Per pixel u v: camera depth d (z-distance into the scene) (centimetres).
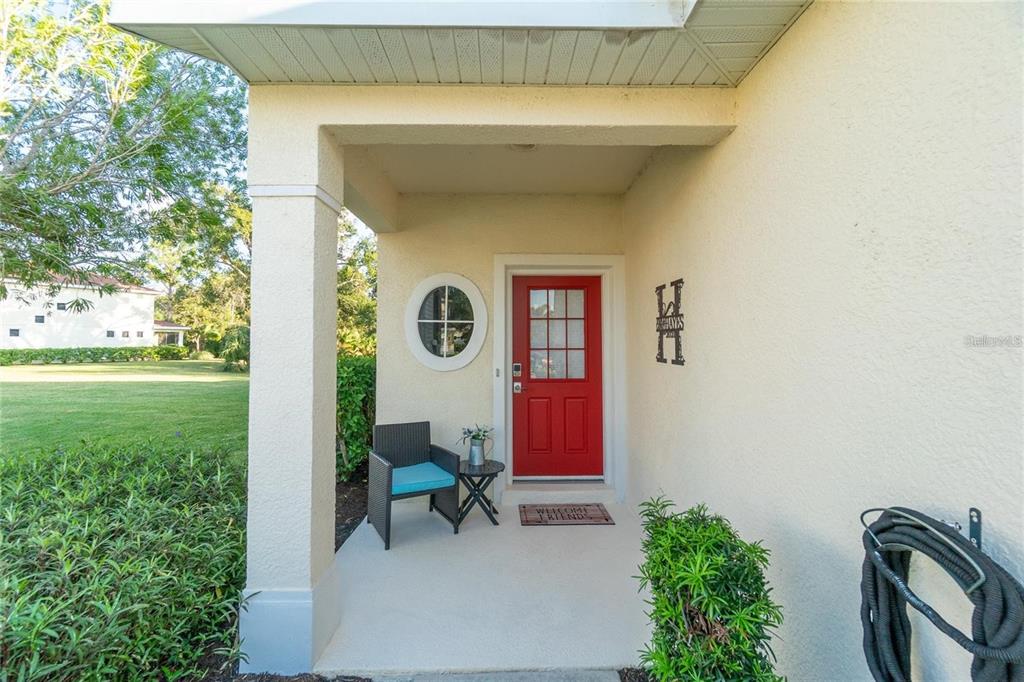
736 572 137
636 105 198
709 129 200
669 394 282
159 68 527
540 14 159
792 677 152
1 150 480
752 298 181
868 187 120
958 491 96
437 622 225
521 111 199
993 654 77
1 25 449
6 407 881
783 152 160
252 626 193
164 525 224
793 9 147
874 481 118
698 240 236
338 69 188
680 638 137
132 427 721
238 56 180
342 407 462
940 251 99
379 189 339
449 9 159
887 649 103
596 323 423
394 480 330
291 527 198
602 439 420
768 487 169
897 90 111
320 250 206
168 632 173
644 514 175
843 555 130
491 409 399
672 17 157
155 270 622
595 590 255
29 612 144
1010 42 85
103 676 150
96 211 481
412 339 396
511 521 357
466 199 400
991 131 89
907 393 108
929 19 102
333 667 194
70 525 204
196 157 575
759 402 176
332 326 220
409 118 199
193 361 1775
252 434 198
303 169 199
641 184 345
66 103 512
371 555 299
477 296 398
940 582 101
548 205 400
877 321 117
